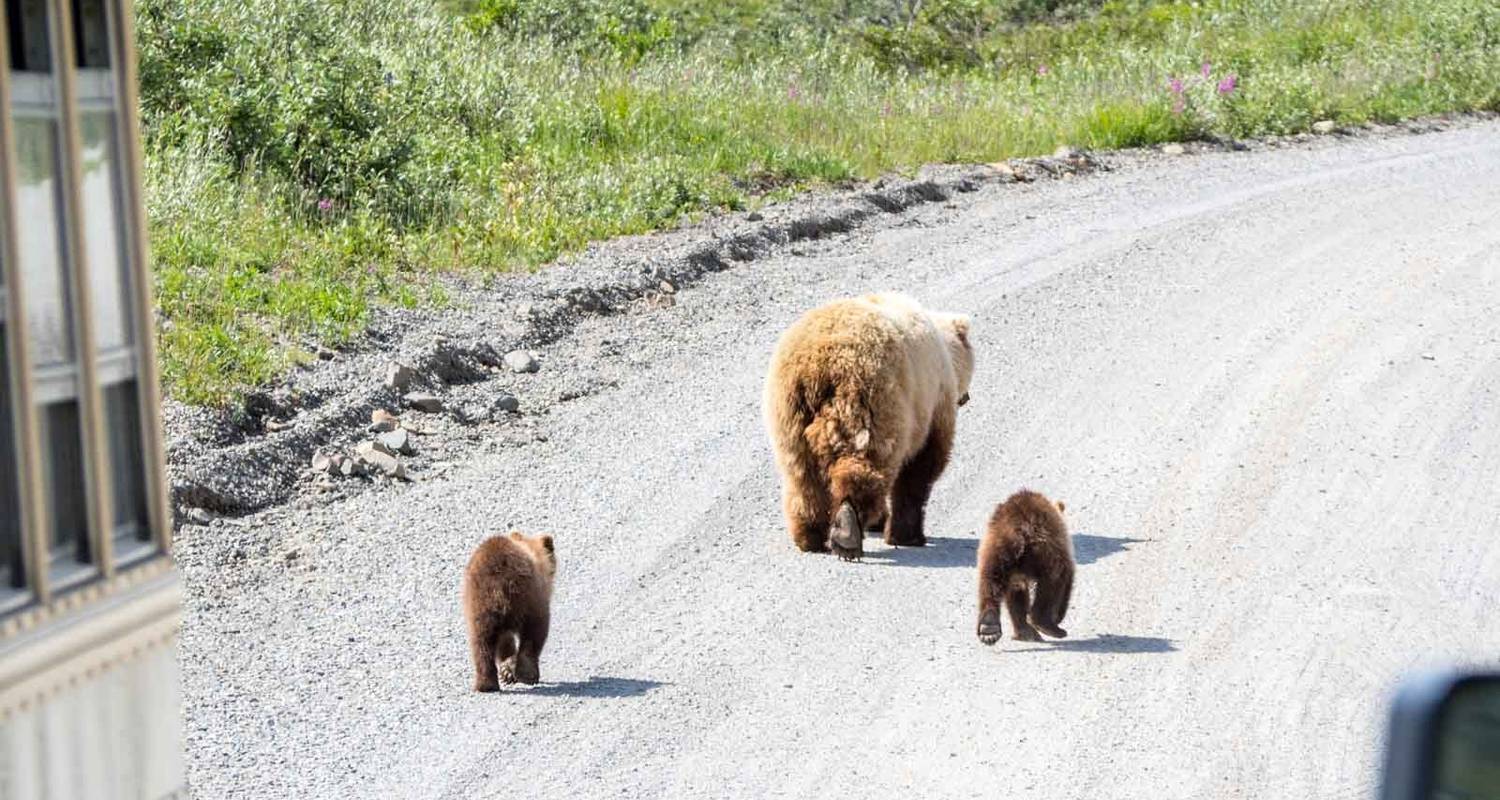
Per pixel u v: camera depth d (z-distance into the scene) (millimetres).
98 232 7172
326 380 28094
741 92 55375
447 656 18969
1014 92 62469
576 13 63406
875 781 15797
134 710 7414
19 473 6711
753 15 82688
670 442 27828
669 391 30641
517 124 46062
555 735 16734
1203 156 56188
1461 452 27812
